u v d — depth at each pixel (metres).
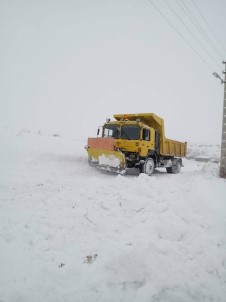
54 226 4.77
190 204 6.06
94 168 12.75
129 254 3.29
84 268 3.41
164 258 3.50
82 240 4.32
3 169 10.63
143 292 2.89
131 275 3.10
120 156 10.59
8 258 3.48
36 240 4.13
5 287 2.87
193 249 3.98
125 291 2.96
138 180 7.59
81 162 14.25
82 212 5.50
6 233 4.14
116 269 3.18
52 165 12.53
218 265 3.55
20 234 4.24
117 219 5.34
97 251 3.91
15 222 4.68
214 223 5.02
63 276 3.22
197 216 5.30
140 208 5.91
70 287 3.02
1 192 6.67
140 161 11.35
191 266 3.49
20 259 3.52
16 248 3.81
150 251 3.54
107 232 4.67
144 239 4.29
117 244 4.10
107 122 12.36
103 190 7.23
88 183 8.05
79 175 10.65
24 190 7.01
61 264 3.50
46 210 5.54
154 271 3.18
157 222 4.77
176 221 4.97
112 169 11.20
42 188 7.33
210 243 4.21
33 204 5.86
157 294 2.88
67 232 4.57
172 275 3.21
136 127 11.45
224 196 6.68
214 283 3.22
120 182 7.82
